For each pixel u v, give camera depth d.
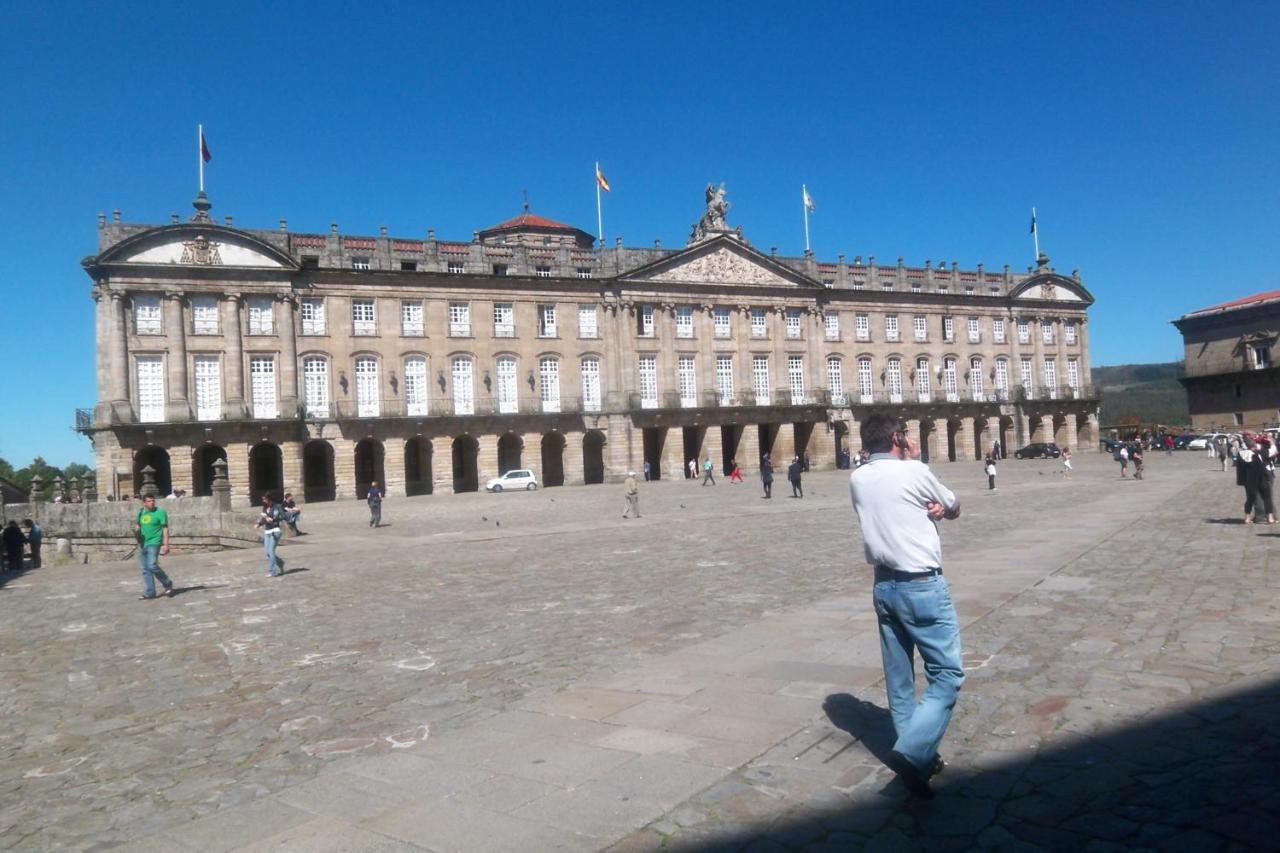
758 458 81.12
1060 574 14.66
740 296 81.00
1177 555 16.27
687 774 6.38
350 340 66.62
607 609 14.35
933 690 5.77
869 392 87.94
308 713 9.07
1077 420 101.56
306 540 32.53
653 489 61.59
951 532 23.17
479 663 10.84
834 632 11.08
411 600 16.77
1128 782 5.82
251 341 63.50
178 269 60.78
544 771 6.61
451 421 69.12
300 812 6.11
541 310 73.88
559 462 78.19
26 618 17.50
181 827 5.97
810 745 6.85
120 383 59.03
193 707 9.66
